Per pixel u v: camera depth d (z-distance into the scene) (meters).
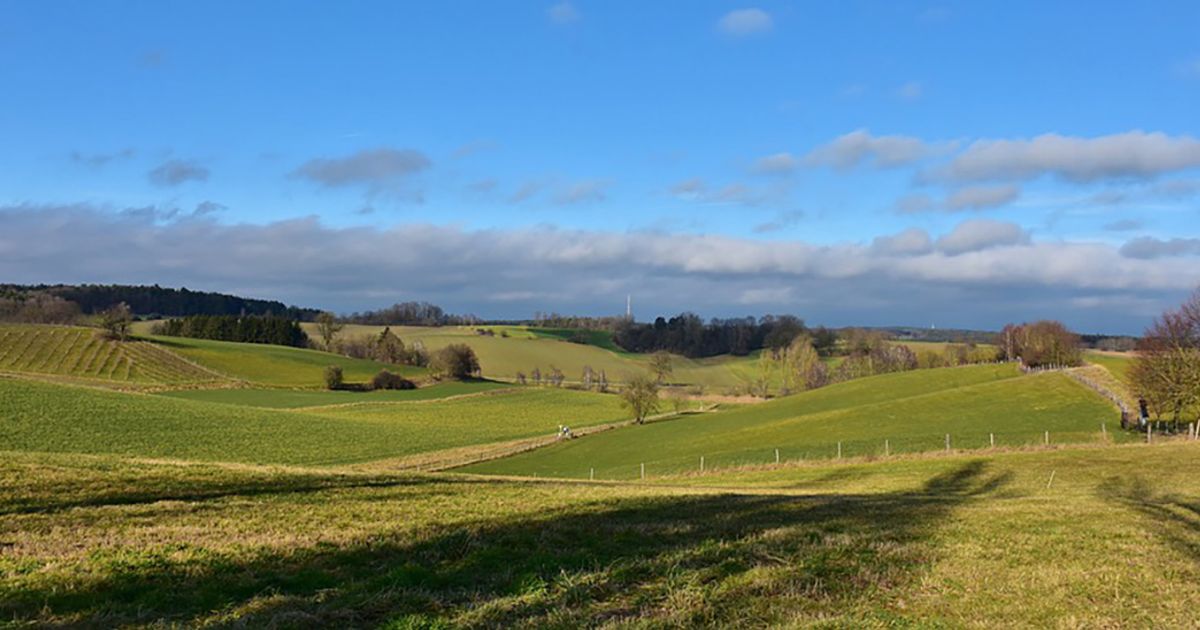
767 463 52.00
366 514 17.47
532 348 170.00
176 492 19.11
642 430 86.06
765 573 12.28
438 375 137.25
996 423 63.16
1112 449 44.91
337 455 64.69
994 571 13.20
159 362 120.31
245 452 60.69
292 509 17.77
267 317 165.38
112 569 11.14
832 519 18.44
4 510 15.66
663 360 147.50
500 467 64.12
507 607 9.92
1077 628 10.04
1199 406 61.47
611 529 15.71
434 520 16.62
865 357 150.62
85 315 159.12
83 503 17.03
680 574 11.98
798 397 105.06
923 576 12.73
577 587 11.00
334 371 121.19
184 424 67.62
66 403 66.62
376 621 9.32
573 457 69.06
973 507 22.11
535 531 15.22
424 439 78.00
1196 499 25.28
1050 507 22.14
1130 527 18.34
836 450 55.00
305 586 10.70
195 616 9.19
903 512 20.12
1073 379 83.75
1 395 64.81
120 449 54.22
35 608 9.20
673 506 20.02
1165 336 61.72
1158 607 11.16
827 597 11.14
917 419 68.12
